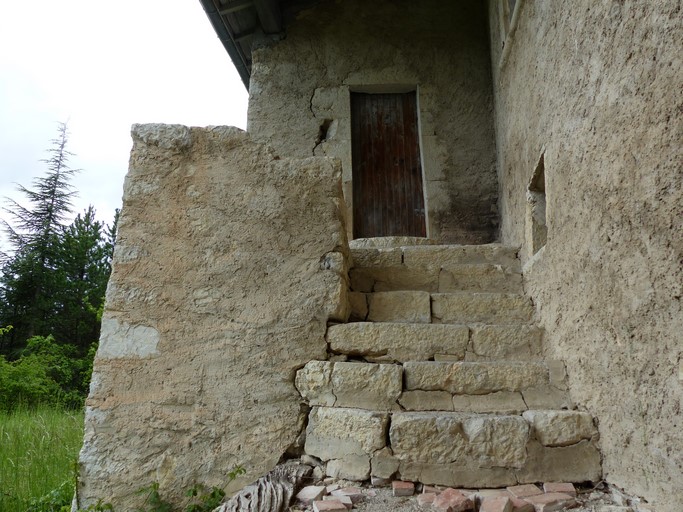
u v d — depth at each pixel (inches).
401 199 197.3
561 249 87.2
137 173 93.5
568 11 85.1
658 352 55.2
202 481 76.8
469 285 116.6
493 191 186.4
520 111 128.1
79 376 426.6
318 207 93.7
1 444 132.9
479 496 65.5
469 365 83.3
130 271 88.0
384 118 204.7
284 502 67.1
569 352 82.0
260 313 87.0
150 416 80.1
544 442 70.9
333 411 77.2
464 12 206.2
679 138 50.6
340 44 203.3
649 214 56.8
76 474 76.9
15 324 609.3
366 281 116.6
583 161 77.3
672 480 52.4
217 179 94.3
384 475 70.8
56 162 861.8
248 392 81.9
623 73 63.2
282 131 194.9
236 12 193.2
